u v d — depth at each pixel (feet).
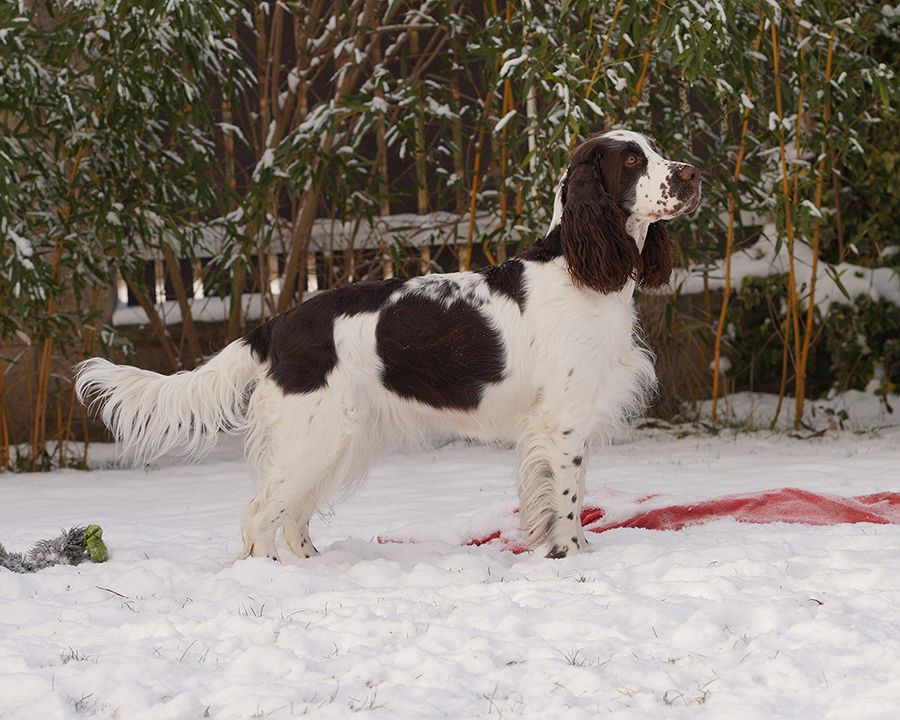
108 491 22.06
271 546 13.76
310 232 28.84
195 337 29.17
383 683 8.45
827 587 10.75
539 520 13.65
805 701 7.77
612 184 13.50
